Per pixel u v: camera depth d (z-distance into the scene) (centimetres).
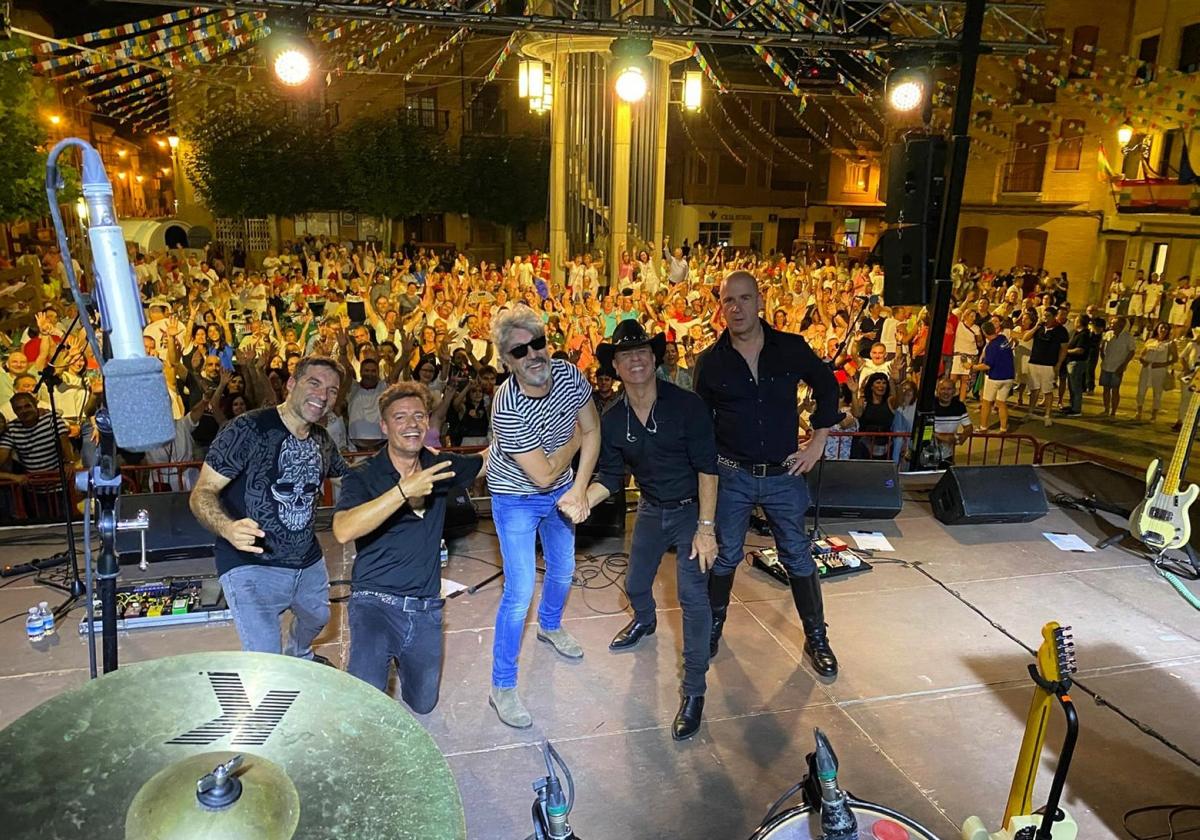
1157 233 1978
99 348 198
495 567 491
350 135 2470
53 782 119
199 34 866
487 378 773
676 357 873
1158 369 1241
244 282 1445
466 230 3055
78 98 2044
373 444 709
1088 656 399
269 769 126
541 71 1202
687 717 333
